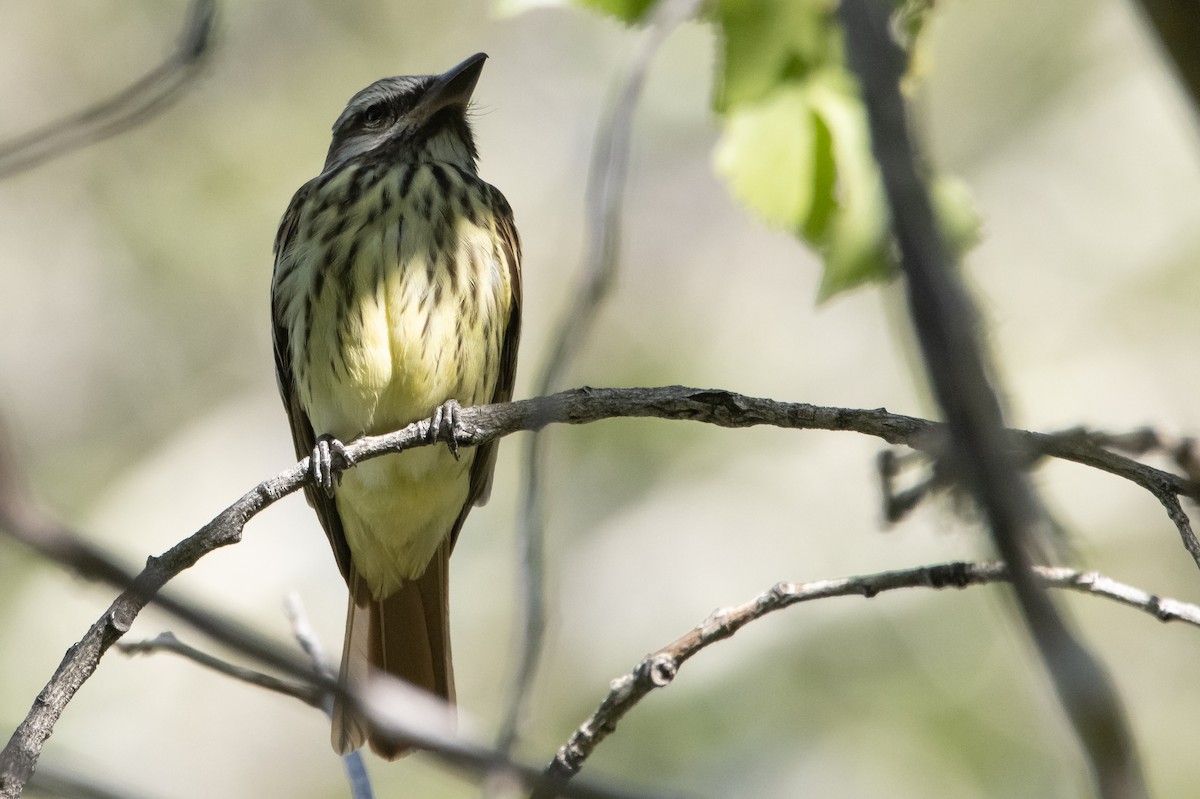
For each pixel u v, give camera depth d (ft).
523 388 51.67
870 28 8.18
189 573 47.21
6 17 55.98
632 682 16.42
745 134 17.29
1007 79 51.52
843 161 16.88
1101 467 15.98
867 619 40.24
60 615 43.68
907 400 48.21
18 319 54.03
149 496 51.13
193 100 53.47
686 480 45.34
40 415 53.31
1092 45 51.16
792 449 45.80
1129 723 7.14
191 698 44.65
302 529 48.65
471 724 34.27
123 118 17.80
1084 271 49.90
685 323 50.85
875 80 8.05
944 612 39.40
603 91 53.88
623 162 12.39
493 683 43.16
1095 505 42.96
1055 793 36.29
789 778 37.81
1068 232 50.26
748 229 51.44
